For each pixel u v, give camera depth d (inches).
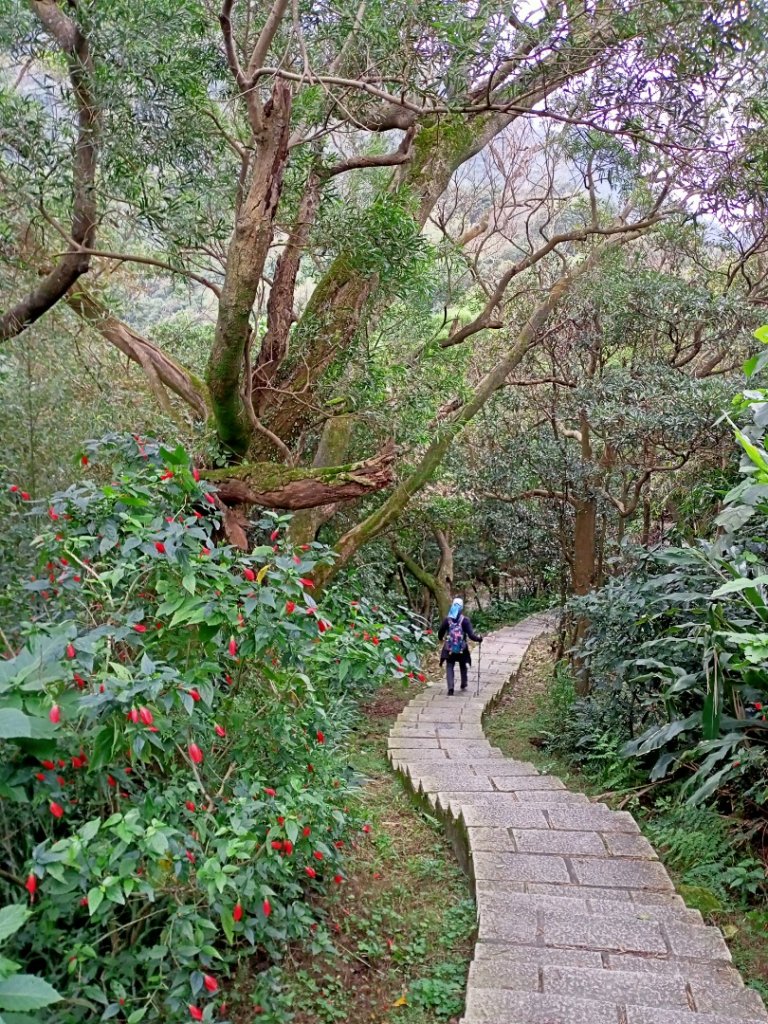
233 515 198.5
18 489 146.3
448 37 180.9
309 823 140.4
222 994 132.7
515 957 142.2
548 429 454.6
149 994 108.1
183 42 199.8
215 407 203.6
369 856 198.1
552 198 404.2
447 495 504.4
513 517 513.0
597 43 199.5
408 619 184.5
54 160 178.1
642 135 235.0
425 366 297.9
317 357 253.0
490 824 203.9
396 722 371.9
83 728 115.2
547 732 342.6
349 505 393.4
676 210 325.1
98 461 163.8
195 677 118.3
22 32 178.5
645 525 384.5
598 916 156.6
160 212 185.5
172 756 129.6
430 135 289.4
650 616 252.4
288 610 125.7
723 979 135.2
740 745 200.2
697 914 157.5
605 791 255.3
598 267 367.2
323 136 222.4
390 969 152.6
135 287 282.4
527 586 799.1
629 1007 126.5
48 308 190.2
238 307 185.0
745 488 184.1
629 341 397.7
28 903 106.7
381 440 299.1
